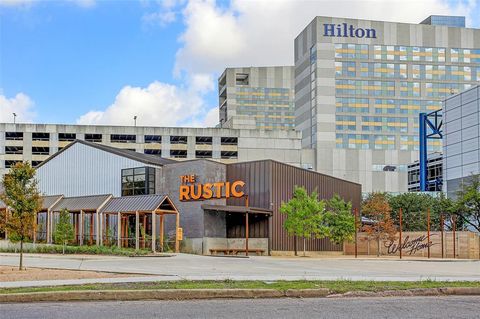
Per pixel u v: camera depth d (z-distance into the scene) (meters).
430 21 168.75
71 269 25.92
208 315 13.11
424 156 106.31
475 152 83.44
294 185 54.06
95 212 51.19
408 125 150.38
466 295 17.47
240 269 27.42
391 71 151.50
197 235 49.53
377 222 57.53
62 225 47.53
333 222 52.34
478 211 63.59
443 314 13.49
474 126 84.00
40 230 54.84
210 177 51.91
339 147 147.00
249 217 51.78
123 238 48.06
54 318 12.66
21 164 28.06
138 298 15.82
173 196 52.88
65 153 62.69
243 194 48.22
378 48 151.62
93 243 50.66
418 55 153.25
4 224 26.56
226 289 16.31
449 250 54.69
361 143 147.88
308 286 17.45
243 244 51.56
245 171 52.91
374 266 33.75
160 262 32.88
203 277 20.47
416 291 17.34
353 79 149.62
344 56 150.12
